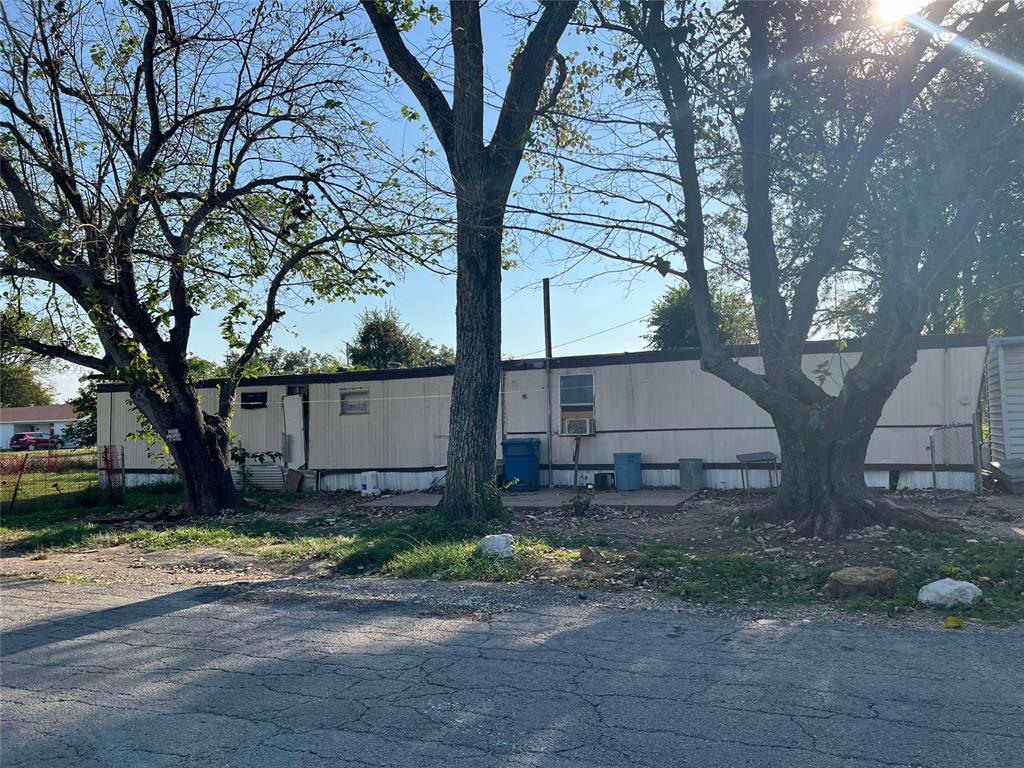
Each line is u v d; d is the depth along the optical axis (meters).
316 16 13.73
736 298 14.52
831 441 10.28
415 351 41.16
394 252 14.41
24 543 12.66
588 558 9.12
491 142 11.96
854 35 10.32
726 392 16.23
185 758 4.18
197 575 9.75
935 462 14.58
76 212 13.84
